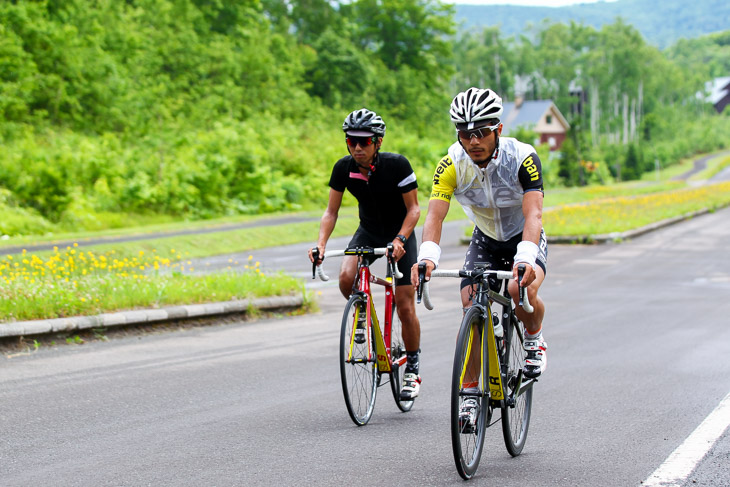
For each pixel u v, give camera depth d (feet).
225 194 139.85
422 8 357.20
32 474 17.13
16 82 156.25
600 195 237.45
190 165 136.98
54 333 33.27
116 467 17.70
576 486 16.75
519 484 16.88
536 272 19.25
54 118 160.97
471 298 18.19
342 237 114.93
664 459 18.71
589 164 332.19
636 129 536.01
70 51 169.27
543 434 21.25
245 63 247.09
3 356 30.40
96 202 119.24
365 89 305.53
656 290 58.44
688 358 32.48
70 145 139.03
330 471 17.60
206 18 275.59
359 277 22.82
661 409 23.91
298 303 45.96
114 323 35.63
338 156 186.60
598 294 56.13
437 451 19.42
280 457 18.67
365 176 23.44
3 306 33.55
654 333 39.29
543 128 451.12
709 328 40.73
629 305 50.29
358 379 22.07
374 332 22.76
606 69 554.05
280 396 25.30
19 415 22.17
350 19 360.28
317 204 162.81
